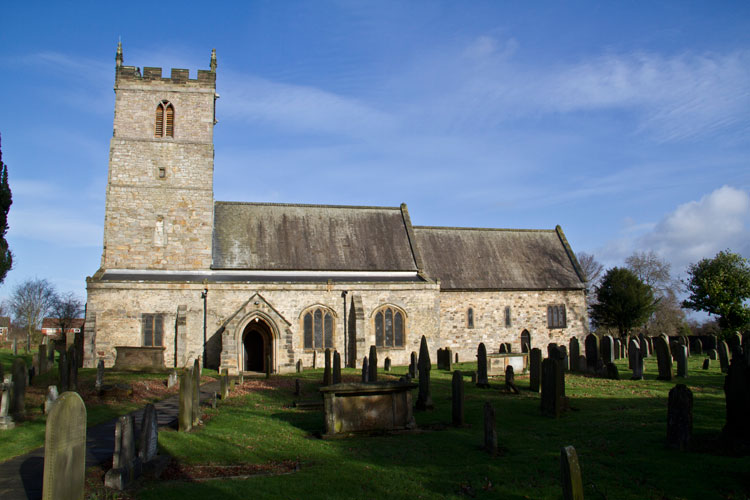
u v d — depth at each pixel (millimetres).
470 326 51312
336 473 13398
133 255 43656
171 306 41375
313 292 44344
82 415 11008
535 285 53531
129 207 44094
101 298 40281
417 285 46688
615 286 61938
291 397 26781
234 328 39938
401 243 51938
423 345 22828
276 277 45969
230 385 29062
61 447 10320
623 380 28922
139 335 40500
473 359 50906
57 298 92062
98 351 39750
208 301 42031
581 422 18422
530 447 15516
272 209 50750
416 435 17562
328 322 44562
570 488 9133
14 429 17500
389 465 14125
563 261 57219
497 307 52250
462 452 15227
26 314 91562
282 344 40906
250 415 21516
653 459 13531
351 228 51625
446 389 28125
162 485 12500
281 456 15258
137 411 21953
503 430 17922
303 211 51500
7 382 18266
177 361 40406
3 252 40594
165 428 18031
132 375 33688
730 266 56688
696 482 11906
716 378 28969
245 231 48156
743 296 55688
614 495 11508
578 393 24688
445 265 53000
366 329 45312
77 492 10812
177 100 45938
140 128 45156
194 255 44594
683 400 14336
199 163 45562
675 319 80250
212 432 17734
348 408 17797
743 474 12102
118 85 45156
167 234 44406
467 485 12414
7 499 11477
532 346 52719
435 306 47188
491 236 57844
